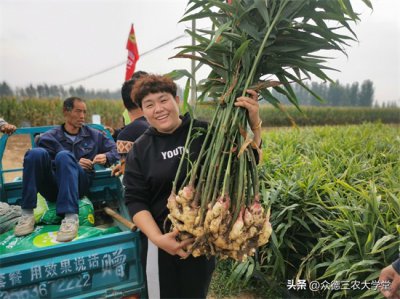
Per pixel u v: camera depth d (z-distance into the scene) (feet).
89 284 4.82
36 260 4.51
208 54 4.60
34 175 6.40
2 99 48.70
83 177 7.59
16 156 34.58
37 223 6.74
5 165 29.96
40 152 6.55
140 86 4.60
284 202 8.32
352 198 7.73
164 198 4.87
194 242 4.08
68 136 8.53
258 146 4.52
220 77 4.93
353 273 6.65
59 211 6.14
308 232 8.48
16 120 49.62
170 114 4.59
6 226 6.41
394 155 12.09
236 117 4.12
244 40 4.19
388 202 7.16
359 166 10.29
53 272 4.54
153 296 4.92
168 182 4.75
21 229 6.10
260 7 4.06
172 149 4.79
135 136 6.70
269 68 4.53
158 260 4.96
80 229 6.36
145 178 4.85
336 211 7.91
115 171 7.51
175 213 4.08
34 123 50.55
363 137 15.99
